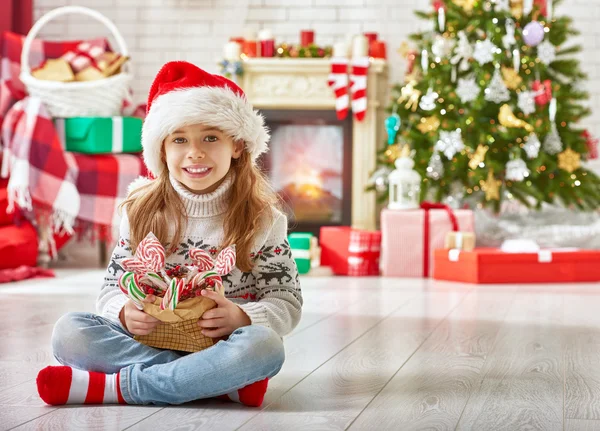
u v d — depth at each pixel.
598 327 3.10
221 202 1.99
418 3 6.48
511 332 2.98
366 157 6.22
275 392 1.99
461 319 3.31
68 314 1.91
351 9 6.55
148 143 1.97
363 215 6.24
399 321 3.24
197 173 1.92
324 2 6.55
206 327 1.84
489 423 1.70
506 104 5.61
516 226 5.34
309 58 6.15
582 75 5.83
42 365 2.32
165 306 1.80
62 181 5.05
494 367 2.33
